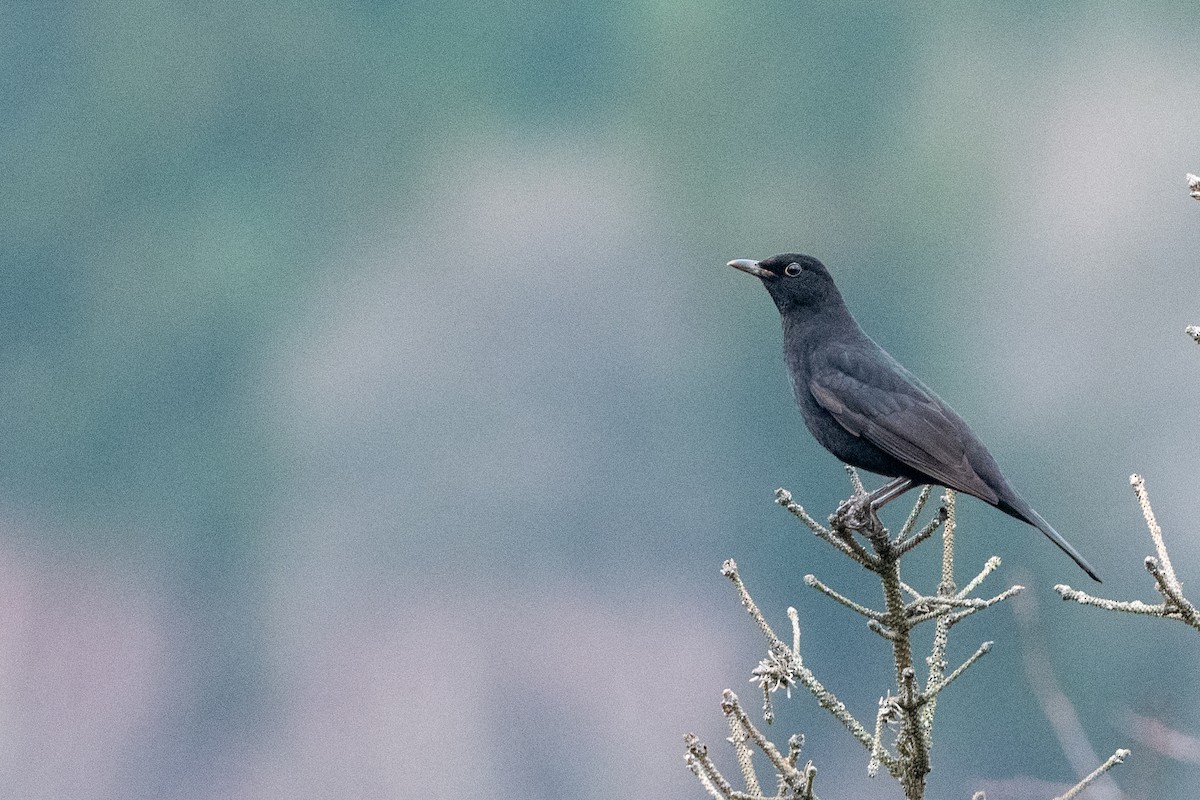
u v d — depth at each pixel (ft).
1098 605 16.61
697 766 17.37
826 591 18.34
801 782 17.12
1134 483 17.21
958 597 18.12
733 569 18.17
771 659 18.02
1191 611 16.34
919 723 18.07
